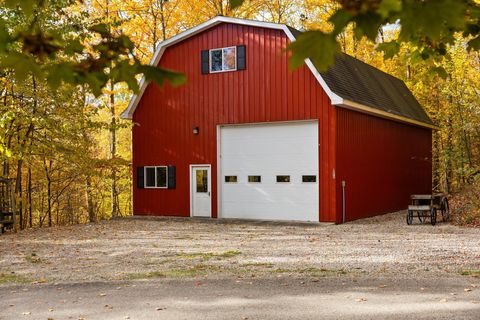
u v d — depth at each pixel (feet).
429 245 38.60
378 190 66.59
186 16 88.89
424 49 14.43
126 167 82.64
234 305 22.21
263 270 29.99
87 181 80.69
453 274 27.66
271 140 60.49
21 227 67.41
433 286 24.80
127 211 105.70
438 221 56.03
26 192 74.49
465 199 64.64
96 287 26.45
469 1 9.18
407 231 47.88
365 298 22.77
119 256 36.76
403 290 24.09
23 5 8.28
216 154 63.46
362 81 67.87
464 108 74.49
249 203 61.87
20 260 35.94
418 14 6.40
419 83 91.97
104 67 8.30
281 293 24.09
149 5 86.38
